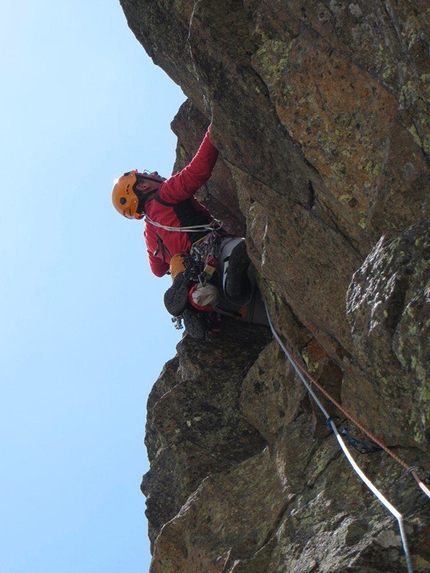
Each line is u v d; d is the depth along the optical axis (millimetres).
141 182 6492
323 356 5176
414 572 3686
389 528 3904
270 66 4312
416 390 3578
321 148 4160
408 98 3713
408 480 4211
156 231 6387
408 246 3760
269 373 5746
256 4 4430
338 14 3930
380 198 3949
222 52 4496
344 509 4410
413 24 3557
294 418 5398
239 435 5875
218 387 6195
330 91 4066
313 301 4816
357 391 4789
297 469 5020
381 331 3686
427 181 3762
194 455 5875
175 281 6113
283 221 4797
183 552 5227
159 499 5984
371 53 3865
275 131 4465
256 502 5066
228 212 6848
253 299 6238
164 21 5660
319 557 4090
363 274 3918
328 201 4379
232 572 4500
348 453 4477
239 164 4867
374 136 3947
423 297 3537
